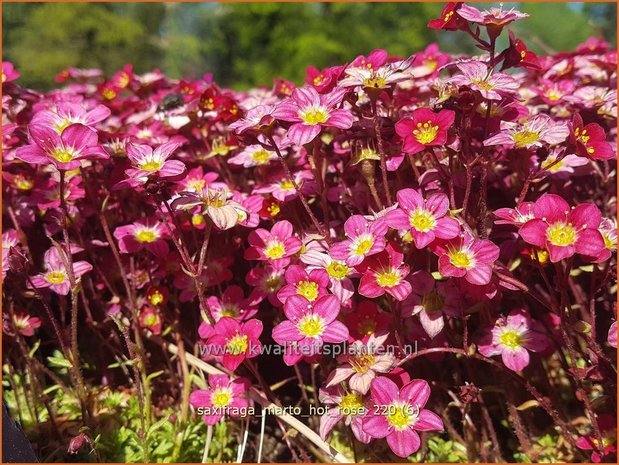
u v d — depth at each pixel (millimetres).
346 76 143
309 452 167
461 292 131
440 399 165
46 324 188
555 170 155
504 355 137
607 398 135
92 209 180
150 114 213
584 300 167
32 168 180
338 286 136
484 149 135
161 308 172
